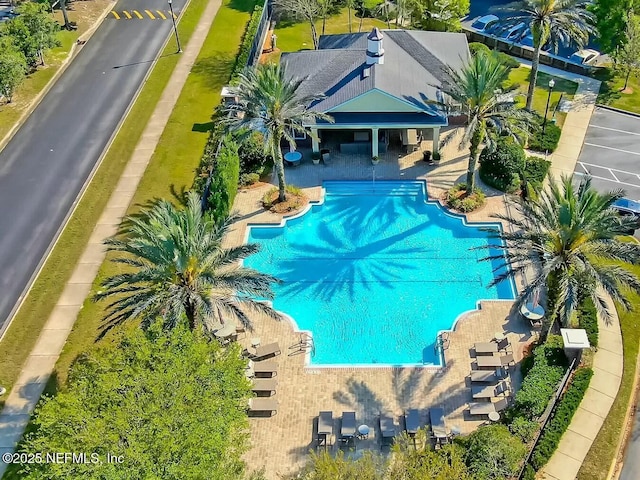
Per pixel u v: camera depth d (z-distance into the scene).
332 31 71.81
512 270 33.06
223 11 72.69
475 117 42.62
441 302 39.28
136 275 30.47
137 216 45.22
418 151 51.06
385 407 33.34
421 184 48.03
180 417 24.72
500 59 52.00
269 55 66.19
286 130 48.72
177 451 23.97
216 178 44.50
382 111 47.75
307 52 52.84
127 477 23.09
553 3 49.34
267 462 31.03
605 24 58.69
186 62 63.12
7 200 47.03
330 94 48.72
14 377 35.03
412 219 45.41
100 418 24.53
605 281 30.77
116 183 48.34
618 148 52.34
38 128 54.44
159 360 26.94
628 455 31.27
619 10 58.16
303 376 35.12
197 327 30.44
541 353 34.62
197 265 31.47
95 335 37.06
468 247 42.97
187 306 31.89
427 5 64.44
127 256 42.09
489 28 58.81
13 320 38.25
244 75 47.00
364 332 37.62
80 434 23.92
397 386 34.41
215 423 25.39
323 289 40.47
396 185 48.09
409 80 48.75
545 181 48.38
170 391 25.39
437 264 41.84
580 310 37.22
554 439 30.50
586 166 50.41
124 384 25.45
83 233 44.09
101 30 69.00
